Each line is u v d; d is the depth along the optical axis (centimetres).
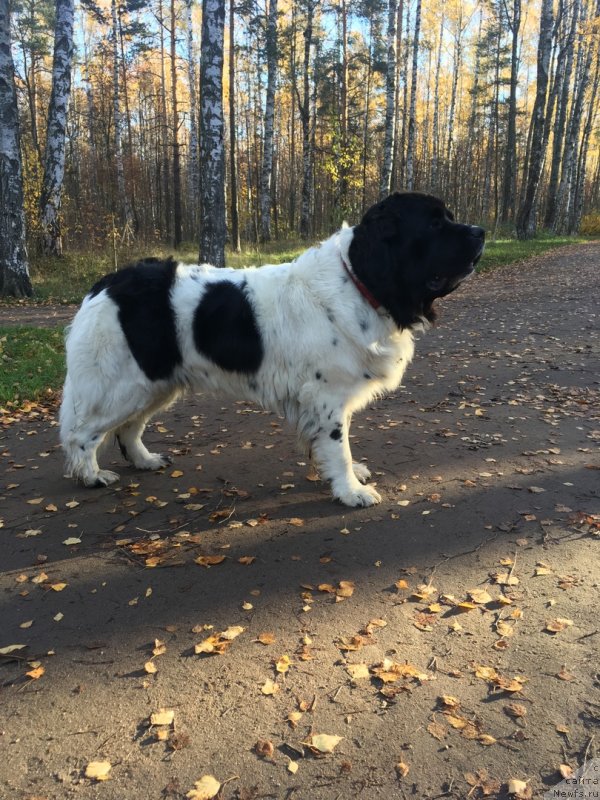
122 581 129
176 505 165
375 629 111
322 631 111
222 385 164
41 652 107
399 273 148
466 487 171
